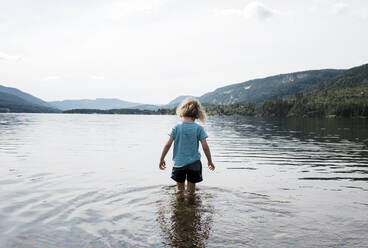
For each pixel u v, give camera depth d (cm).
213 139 2036
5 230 369
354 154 1269
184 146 560
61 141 1773
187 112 566
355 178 759
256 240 341
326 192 594
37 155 1170
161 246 323
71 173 795
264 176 779
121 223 394
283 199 530
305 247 322
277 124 5178
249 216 427
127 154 1231
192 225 388
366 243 334
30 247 320
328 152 1334
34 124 4234
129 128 3534
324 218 421
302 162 1047
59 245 325
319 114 15762
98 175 764
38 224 390
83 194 554
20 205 480
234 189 609
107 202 498
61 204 486
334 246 325
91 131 2830
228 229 375
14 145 1524
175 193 562
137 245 325
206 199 519
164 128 3597
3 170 837
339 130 3244
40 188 609
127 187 618
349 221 409
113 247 320
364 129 3453
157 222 399
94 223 394
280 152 1336
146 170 849
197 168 557
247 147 1539
